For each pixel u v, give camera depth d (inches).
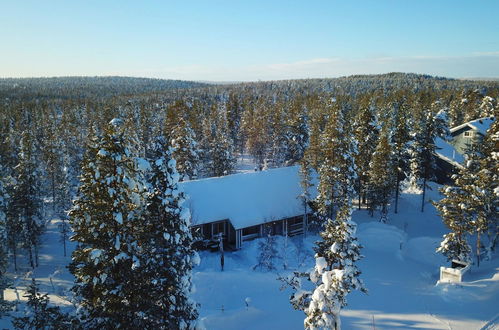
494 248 1336.1
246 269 1390.3
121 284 614.9
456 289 1071.6
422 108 2701.8
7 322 1054.4
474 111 3198.8
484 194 1189.1
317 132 2240.4
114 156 609.9
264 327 993.5
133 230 648.4
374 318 972.6
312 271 800.3
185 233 701.3
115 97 7012.8
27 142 1702.8
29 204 1667.1
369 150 1861.5
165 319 674.8
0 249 1344.7
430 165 1955.0
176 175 694.5
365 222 1801.2
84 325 649.6
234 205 1640.0
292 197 1743.4
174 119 2385.6
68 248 1926.7
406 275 1273.4
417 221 1819.6
